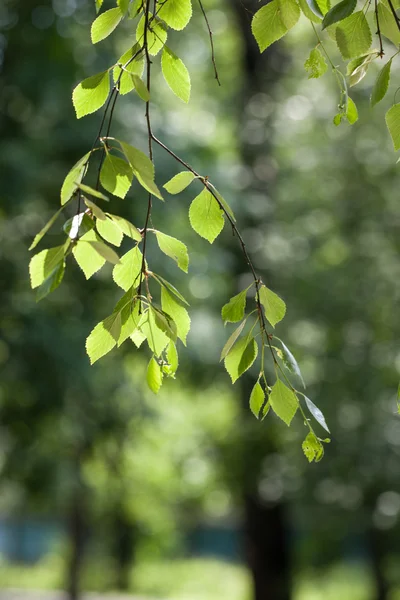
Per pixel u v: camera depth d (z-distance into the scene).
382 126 10.93
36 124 9.21
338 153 11.36
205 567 34.06
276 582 12.82
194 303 10.79
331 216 11.51
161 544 27.50
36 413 9.47
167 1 2.02
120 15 1.98
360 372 10.91
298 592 21.27
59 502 13.03
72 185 1.71
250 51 12.58
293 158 11.94
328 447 10.90
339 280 11.20
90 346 1.90
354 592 25.02
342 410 10.84
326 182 11.55
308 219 11.61
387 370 10.85
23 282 9.44
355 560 27.52
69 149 9.14
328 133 11.44
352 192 11.42
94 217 1.82
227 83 12.77
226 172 10.88
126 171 1.76
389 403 10.90
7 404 9.49
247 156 12.08
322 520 11.85
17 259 9.42
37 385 9.13
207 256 10.66
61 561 31.73
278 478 11.34
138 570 31.06
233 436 11.40
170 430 16.17
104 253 1.66
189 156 10.20
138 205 8.96
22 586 30.64
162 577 31.67
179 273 9.45
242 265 11.17
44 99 8.94
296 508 12.07
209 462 13.18
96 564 28.03
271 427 11.12
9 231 9.50
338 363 11.02
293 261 11.36
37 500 11.18
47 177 9.20
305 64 2.02
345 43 1.85
